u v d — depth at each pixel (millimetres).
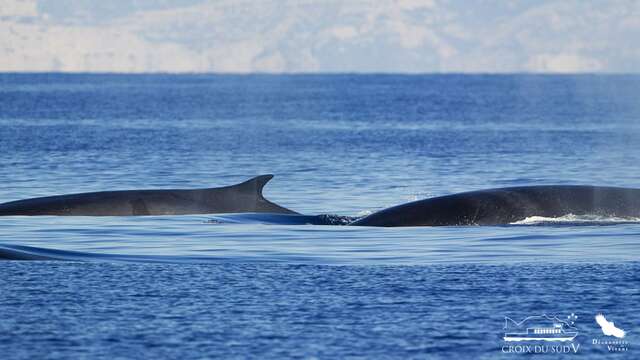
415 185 126500
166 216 95562
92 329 55844
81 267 69312
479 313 58812
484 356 52219
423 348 53125
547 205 83812
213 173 146000
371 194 117000
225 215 95500
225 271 68812
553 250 74125
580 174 141000
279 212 100125
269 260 72375
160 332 55438
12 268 68312
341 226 86125
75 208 97375
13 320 57312
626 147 194250
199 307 59906
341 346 53312
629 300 61188
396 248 75688
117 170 146500
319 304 60562
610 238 77438
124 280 65938
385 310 59312
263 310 59250
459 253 73625
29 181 130125
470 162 160125
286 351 52625
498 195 84938
